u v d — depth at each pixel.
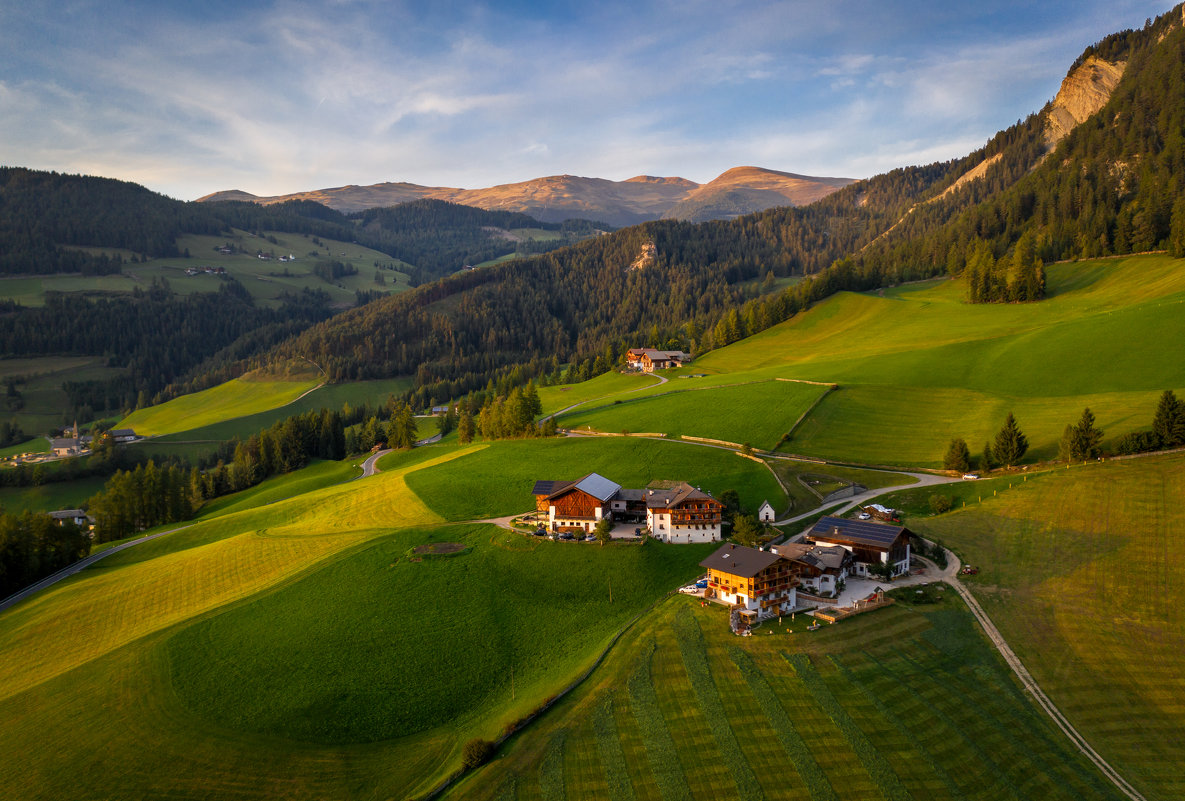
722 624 76.75
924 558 92.19
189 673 77.25
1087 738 58.78
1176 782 54.06
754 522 100.88
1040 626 74.25
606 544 100.81
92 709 72.50
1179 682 64.81
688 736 58.88
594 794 53.84
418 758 62.72
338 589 93.38
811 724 59.19
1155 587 78.50
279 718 69.19
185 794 60.00
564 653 77.31
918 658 69.00
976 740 57.59
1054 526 94.00
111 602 101.06
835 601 81.06
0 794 61.88
